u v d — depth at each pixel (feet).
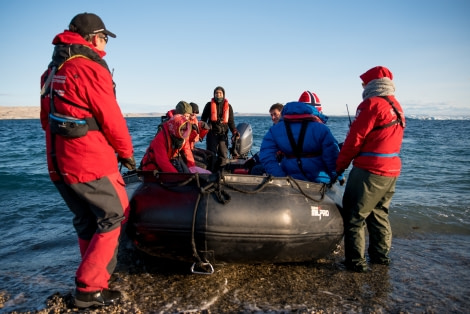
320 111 13.91
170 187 10.71
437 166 38.93
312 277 11.57
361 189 11.53
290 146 12.74
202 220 10.00
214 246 10.18
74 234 16.44
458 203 21.97
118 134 9.06
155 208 10.39
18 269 12.35
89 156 8.82
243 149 22.44
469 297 10.34
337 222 11.62
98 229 9.40
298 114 12.77
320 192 11.75
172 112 17.65
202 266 10.89
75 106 8.56
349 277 11.63
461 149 60.34
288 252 10.77
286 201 10.68
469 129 184.34
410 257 13.64
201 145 51.52
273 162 12.87
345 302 9.88
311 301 9.91
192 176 10.57
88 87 8.52
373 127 11.23
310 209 10.99
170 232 10.13
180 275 11.56
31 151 54.08
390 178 11.44
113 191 9.33
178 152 13.50
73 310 9.21
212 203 10.21
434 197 23.72
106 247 9.30
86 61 8.67
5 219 18.84
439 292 10.64
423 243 15.42
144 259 12.59
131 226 10.64
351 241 12.05
